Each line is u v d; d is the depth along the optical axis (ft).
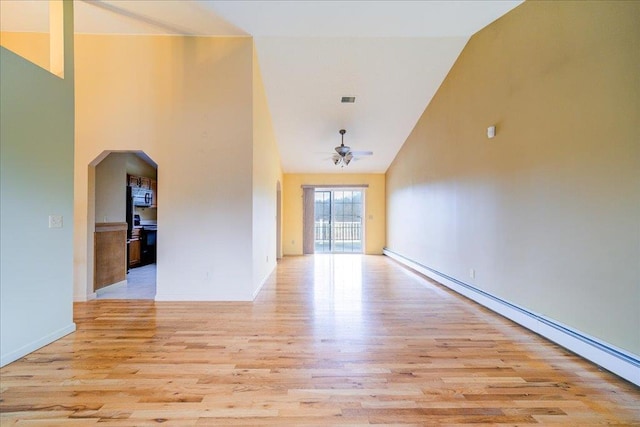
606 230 7.49
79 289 13.48
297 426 5.54
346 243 31.55
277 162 23.97
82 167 13.52
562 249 8.77
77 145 13.51
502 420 5.71
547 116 9.28
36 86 8.68
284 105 18.39
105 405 6.09
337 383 6.93
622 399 6.33
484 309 12.41
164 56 13.52
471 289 13.73
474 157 13.46
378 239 30.53
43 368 7.54
